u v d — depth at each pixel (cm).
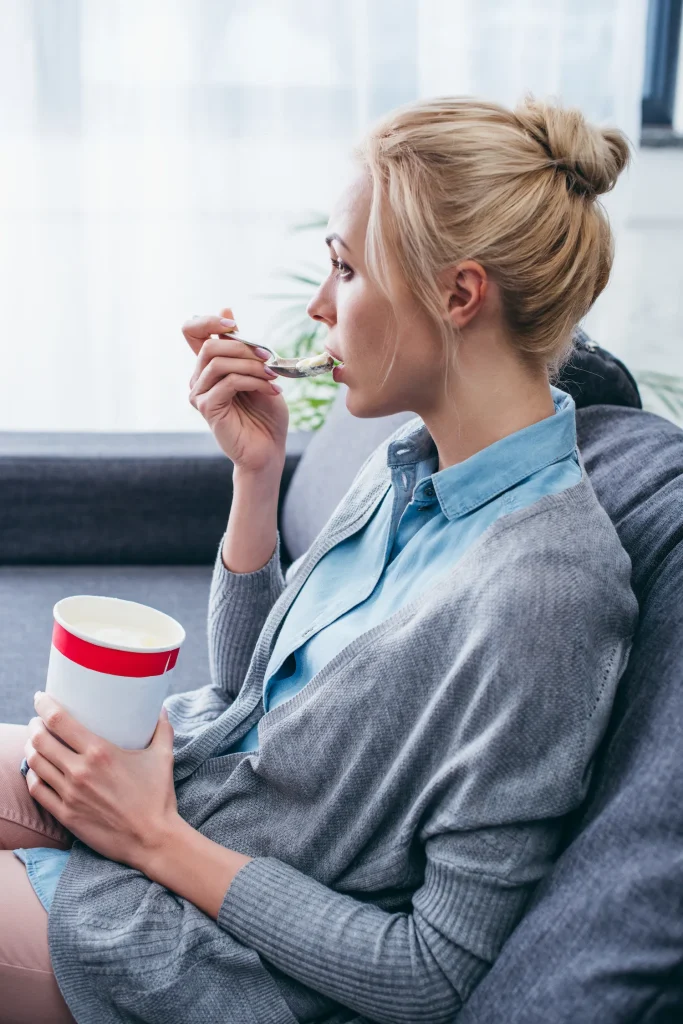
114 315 265
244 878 82
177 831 85
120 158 256
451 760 77
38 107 250
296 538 178
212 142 259
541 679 73
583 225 82
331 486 167
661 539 91
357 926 78
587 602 75
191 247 265
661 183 287
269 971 82
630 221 289
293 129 260
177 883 84
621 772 75
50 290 263
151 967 78
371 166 82
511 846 74
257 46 253
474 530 86
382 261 81
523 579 76
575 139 82
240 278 269
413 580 89
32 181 255
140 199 260
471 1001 71
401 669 81
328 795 85
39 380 269
